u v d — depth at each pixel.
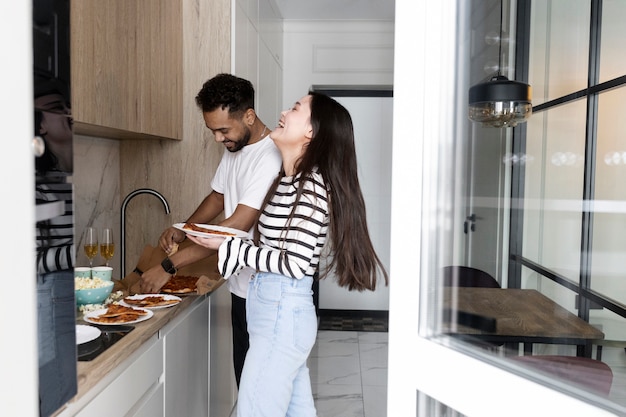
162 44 2.54
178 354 1.94
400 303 1.02
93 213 2.60
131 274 2.34
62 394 0.85
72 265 0.87
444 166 1.02
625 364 0.90
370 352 4.17
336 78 4.85
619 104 0.94
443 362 0.98
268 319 1.65
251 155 2.17
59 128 0.81
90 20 1.80
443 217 1.02
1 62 0.57
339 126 1.69
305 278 1.68
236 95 2.07
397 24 1.00
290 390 1.69
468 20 1.03
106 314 1.72
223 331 2.66
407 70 1.00
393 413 1.04
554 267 0.99
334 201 1.65
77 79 1.71
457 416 1.03
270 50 4.10
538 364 0.93
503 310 0.98
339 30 4.82
